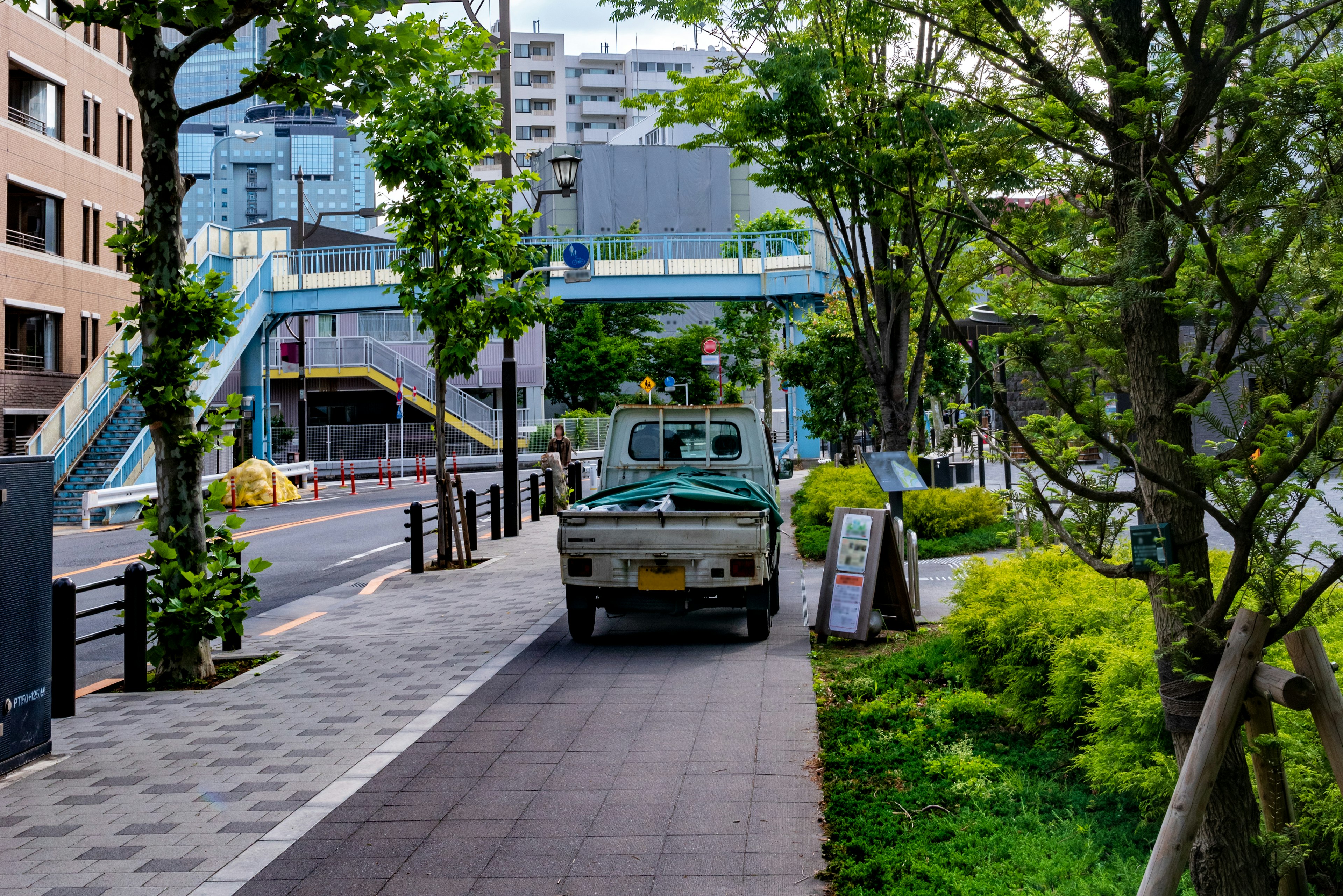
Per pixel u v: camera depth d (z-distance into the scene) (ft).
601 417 177.27
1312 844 12.88
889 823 15.87
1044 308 11.31
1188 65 10.06
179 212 28.58
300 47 25.81
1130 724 15.89
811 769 18.84
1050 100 12.16
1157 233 10.19
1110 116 11.20
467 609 39.06
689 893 13.91
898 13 34.88
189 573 28.09
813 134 37.17
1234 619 10.14
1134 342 10.67
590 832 16.16
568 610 31.53
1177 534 10.46
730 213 268.00
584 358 207.72
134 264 28.30
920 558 46.88
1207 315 10.23
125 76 116.88
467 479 122.01
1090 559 11.07
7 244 97.04
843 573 30.37
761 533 30.37
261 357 122.72
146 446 92.89
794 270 112.57
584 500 34.47
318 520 80.59
